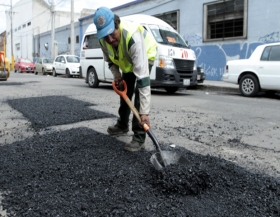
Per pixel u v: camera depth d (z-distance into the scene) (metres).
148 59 3.29
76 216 2.03
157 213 2.07
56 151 3.28
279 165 3.11
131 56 2.94
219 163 3.00
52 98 7.19
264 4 12.23
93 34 10.50
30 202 2.20
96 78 10.50
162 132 4.30
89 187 2.44
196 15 14.92
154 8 17.31
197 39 15.04
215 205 2.21
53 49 25.77
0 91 9.21
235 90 10.74
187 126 4.70
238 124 4.90
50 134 3.96
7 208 2.16
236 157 3.33
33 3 38.38
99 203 2.19
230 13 13.59
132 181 2.53
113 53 3.18
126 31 2.89
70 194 2.32
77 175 2.65
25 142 3.64
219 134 4.26
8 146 3.51
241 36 13.27
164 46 8.21
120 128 3.89
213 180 2.59
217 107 6.57
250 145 3.79
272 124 4.94
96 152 3.21
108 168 2.78
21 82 13.13
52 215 2.04
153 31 8.51
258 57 8.78
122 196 2.28
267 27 12.24
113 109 6.00
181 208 2.15
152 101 7.37
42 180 2.58
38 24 38.97
